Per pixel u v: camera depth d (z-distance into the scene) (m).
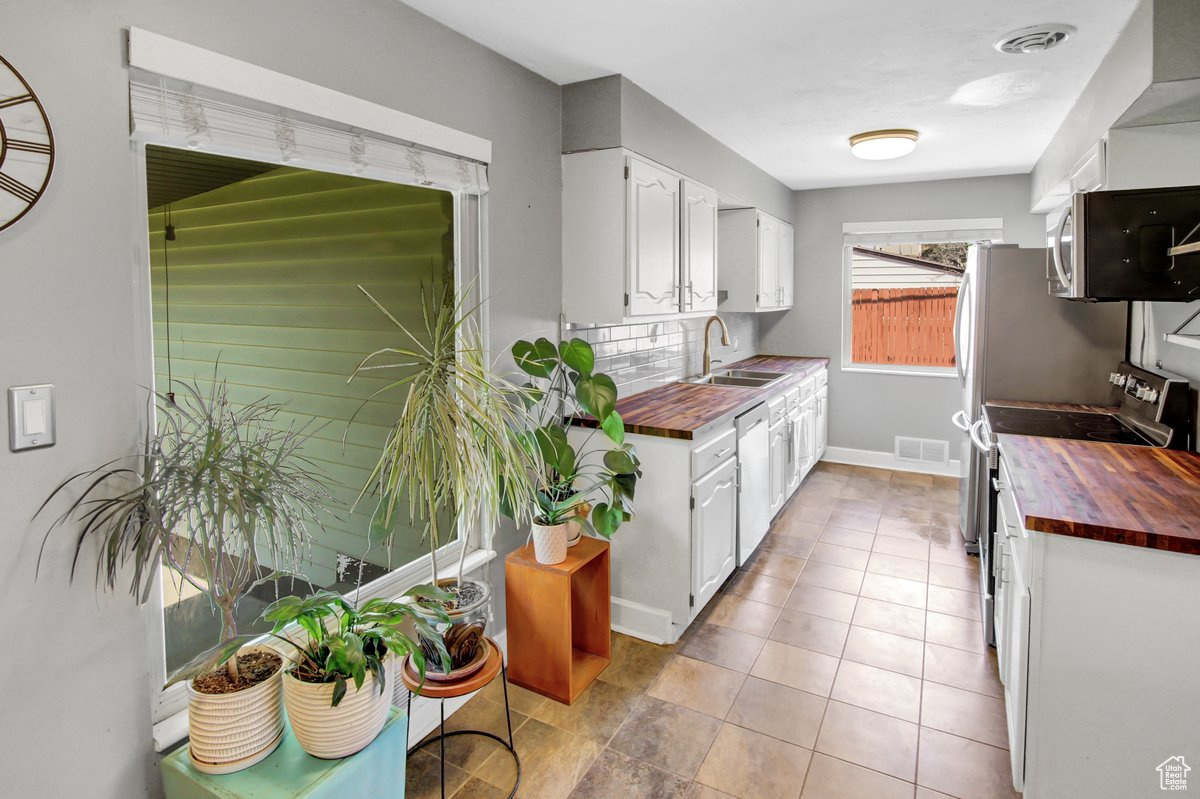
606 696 2.45
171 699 1.58
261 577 1.56
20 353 1.27
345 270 2.17
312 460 2.14
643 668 2.63
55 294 1.31
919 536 3.97
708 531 2.94
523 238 2.71
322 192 2.09
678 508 2.76
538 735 2.23
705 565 2.93
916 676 2.55
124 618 1.45
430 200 2.41
